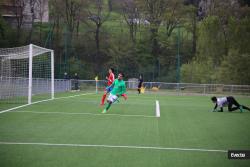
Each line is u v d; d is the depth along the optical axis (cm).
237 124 1741
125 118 1853
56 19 6831
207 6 7031
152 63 6562
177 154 1065
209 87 4788
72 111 2095
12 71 3052
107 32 7006
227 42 5644
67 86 4603
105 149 1108
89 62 6462
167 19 6981
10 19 6750
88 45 6712
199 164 957
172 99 3509
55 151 1066
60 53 5925
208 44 5669
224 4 6181
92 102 2720
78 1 6844
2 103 2472
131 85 5056
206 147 1170
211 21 5684
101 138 1285
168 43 6775
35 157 991
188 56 6638
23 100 2736
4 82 2847
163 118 1909
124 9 7219
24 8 6769
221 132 1484
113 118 1841
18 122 1619
